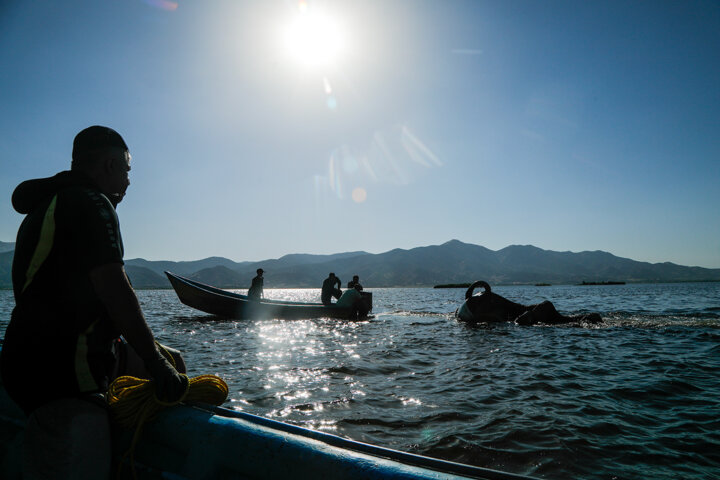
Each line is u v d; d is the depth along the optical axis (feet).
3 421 6.59
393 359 26.68
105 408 5.14
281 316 53.78
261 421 5.09
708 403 17.10
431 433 13.65
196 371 22.97
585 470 11.03
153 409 5.29
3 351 5.04
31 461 4.84
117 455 5.43
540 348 31.22
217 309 55.26
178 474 4.91
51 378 4.81
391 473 3.83
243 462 4.55
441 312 71.46
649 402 17.26
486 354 28.68
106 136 5.81
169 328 45.50
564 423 14.55
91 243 4.83
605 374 22.40
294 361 25.89
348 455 4.18
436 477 3.75
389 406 16.57
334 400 17.33
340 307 55.42
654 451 12.23
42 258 4.82
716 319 50.70
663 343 33.22
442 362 25.77
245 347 31.73
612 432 13.74
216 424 4.99
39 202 5.32
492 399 17.63
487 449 12.35
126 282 5.03
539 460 11.62
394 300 139.85
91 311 5.03
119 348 6.43
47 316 4.83
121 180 6.03
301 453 4.31
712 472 10.96
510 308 50.72
